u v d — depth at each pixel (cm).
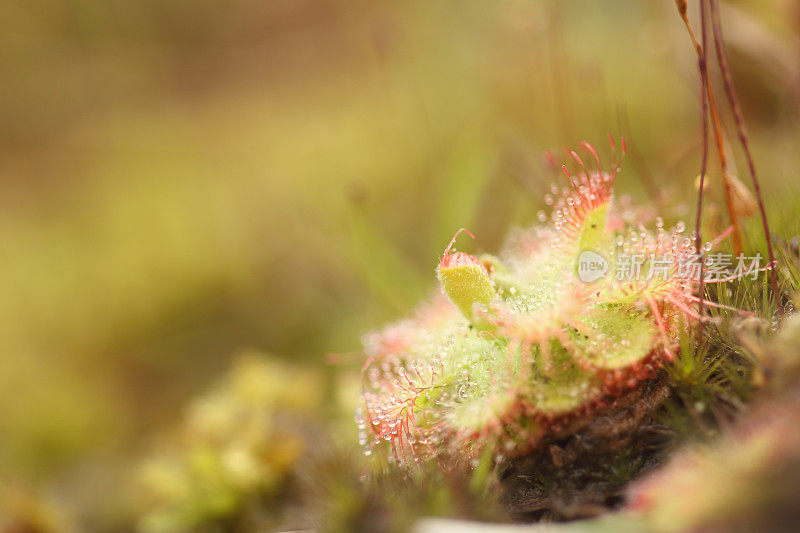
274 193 41
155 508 20
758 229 15
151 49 62
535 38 32
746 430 12
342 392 17
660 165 22
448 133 36
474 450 13
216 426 18
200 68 61
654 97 28
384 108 45
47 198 50
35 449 32
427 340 14
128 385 35
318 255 32
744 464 11
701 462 12
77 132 56
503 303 13
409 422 13
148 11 62
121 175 50
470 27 42
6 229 47
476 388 13
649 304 13
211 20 62
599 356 13
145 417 33
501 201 24
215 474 17
